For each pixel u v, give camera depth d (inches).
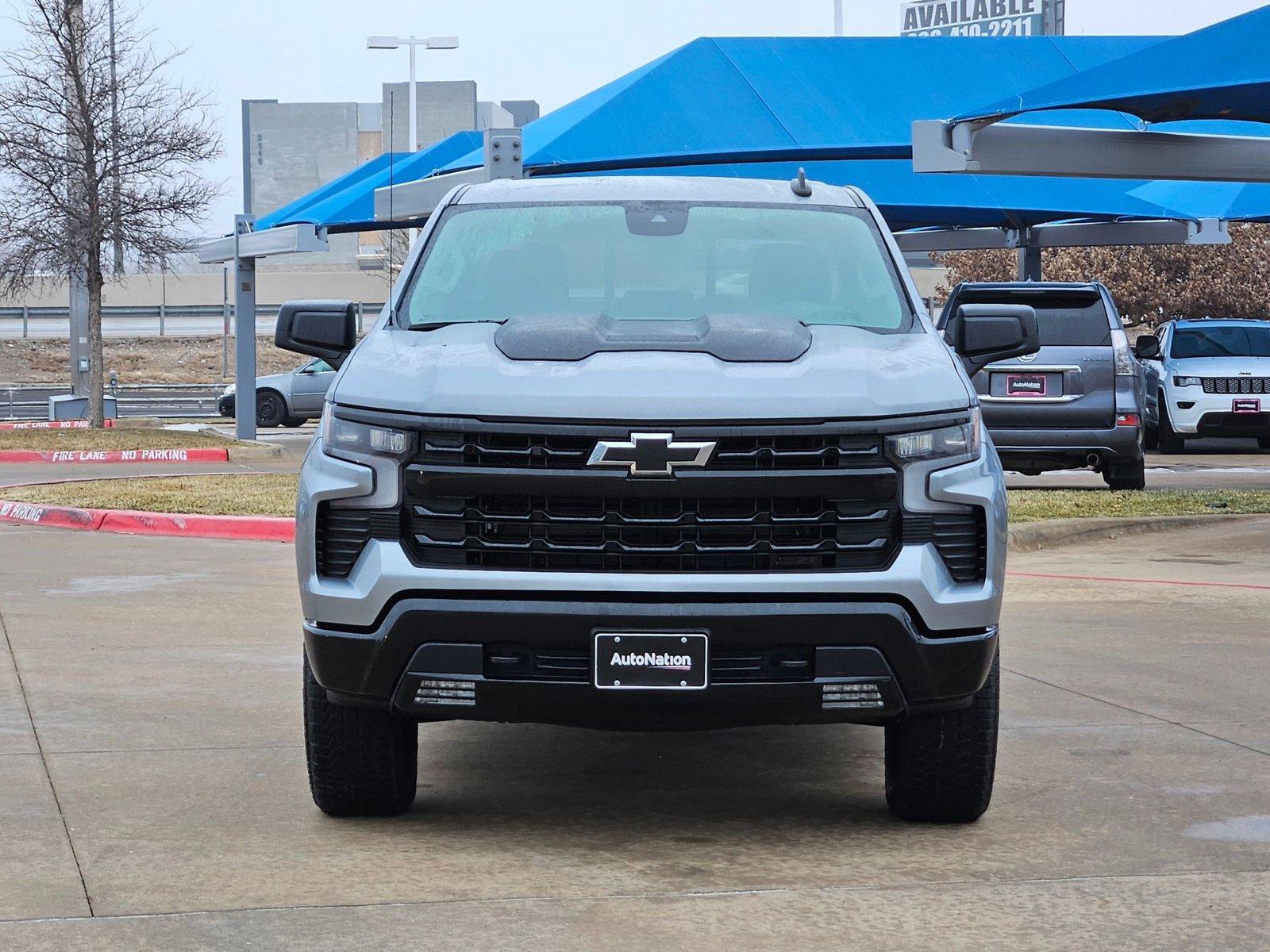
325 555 184.9
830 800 213.9
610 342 193.3
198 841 190.4
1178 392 928.9
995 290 599.2
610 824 200.8
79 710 265.7
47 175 1129.4
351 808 199.9
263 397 1252.5
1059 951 153.1
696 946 154.0
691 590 174.6
